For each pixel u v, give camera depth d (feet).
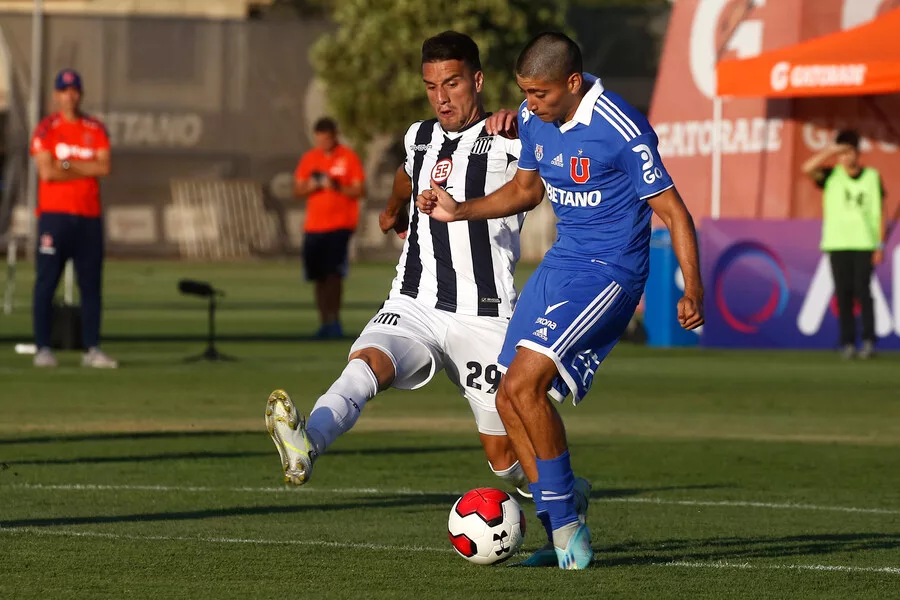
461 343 82.17
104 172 184.03
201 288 200.85
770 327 233.14
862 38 229.25
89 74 503.20
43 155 182.09
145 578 71.36
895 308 228.43
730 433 139.85
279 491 101.96
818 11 251.80
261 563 75.77
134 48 508.94
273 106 528.63
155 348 220.43
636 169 72.79
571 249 75.61
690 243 72.08
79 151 182.91
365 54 540.52
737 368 202.49
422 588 69.56
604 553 80.53
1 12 488.02
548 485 74.23
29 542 80.89
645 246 75.56
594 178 74.18
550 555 76.84
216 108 522.47
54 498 97.04
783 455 125.49
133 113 511.81
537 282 75.51
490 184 82.38
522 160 77.97
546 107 73.51
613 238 74.90
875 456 125.70
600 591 69.31
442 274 82.58
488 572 74.13
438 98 82.64
